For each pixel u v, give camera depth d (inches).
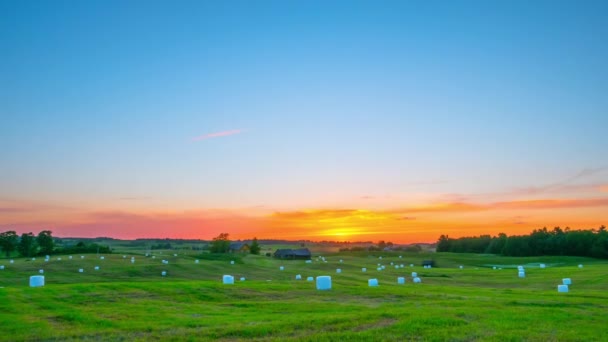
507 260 5541.3
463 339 802.8
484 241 7775.6
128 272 3275.1
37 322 932.0
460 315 1018.7
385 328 871.1
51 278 2876.5
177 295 1330.0
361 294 1433.3
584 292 1697.8
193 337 816.9
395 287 1737.2
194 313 1069.8
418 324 900.6
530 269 3577.8
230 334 836.6
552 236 6569.9
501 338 806.5
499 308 1160.8
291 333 851.4
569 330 877.2
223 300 1293.1
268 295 1392.7
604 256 5753.0
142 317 1000.9
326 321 933.8
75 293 1304.1
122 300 1229.1
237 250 7062.0
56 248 6063.0
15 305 1116.5
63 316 992.9
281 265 4264.3
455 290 1680.6
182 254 5413.4
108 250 6151.6
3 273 3004.4
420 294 1451.8
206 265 3865.7
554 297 1466.5
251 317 1006.4
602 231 6072.8
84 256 4409.5
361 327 895.1
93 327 898.1
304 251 6146.7
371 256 6348.4
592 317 1037.8
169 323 934.4
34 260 3843.5
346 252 7126.0
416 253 6722.4
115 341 796.0
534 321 962.1
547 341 792.3
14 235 5684.1
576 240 6195.9
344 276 3154.5
